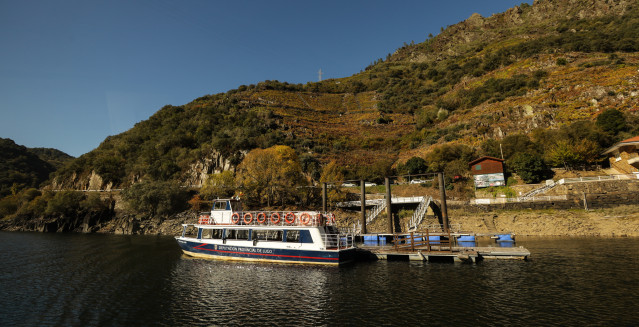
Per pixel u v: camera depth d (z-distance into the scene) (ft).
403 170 245.04
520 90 338.95
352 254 97.66
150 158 298.35
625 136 189.26
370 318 50.29
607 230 137.18
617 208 143.13
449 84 515.09
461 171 205.16
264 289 68.95
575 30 549.13
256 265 94.53
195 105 454.40
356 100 562.66
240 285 72.49
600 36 423.64
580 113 238.27
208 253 106.42
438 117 382.42
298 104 500.33
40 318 53.11
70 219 232.53
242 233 103.60
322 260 92.43
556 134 209.36
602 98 247.70
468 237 127.24
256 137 303.48
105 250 127.24
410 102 497.05
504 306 54.08
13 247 137.59
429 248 100.99
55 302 61.46
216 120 363.76
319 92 609.01
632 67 285.43
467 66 525.75
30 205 259.60
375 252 103.19
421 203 166.71
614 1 620.08
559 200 155.84
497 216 160.86
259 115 387.75
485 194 183.01
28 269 91.25
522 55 448.65
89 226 221.87
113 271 87.76
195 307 57.82
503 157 212.23
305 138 333.01
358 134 383.04
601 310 50.70
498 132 252.83
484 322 47.29
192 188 245.65
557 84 308.60
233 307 57.47
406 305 56.08
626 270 74.79
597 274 72.49
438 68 634.02
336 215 186.09
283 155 211.41
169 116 413.39
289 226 97.50
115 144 384.47
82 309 57.31
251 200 209.15
